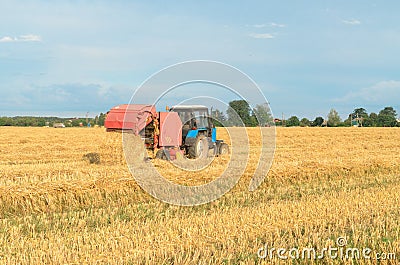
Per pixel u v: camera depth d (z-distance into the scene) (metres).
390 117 87.25
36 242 8.11
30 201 11.52
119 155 17.08
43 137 35.09
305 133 44.75
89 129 50.28
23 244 7.96
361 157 19.94
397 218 9.46
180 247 7.74
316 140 36.53
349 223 9.26
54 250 7.54
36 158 21.89
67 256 7.25
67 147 27.03
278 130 49.72
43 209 11.56
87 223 9.88
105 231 8.79
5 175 14.41
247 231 8.62
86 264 6.96
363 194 12.09
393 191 12.41
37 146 27.22
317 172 16.19
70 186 12.17
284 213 9.84
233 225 8.96
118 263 6.98
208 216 9.81
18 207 11.41
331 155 21.33
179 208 11.30
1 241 8.31
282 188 14.11
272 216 9.55
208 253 7.46
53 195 11.85
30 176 14.09
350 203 10.73
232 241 8.00
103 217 10.30
